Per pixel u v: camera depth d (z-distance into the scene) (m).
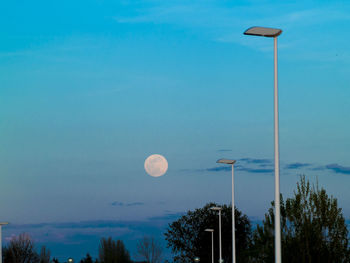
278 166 23.86
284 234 42.56
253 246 56.56
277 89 24.12
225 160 45.41
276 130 24.03
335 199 41.56
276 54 24.17
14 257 91.75
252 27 23.67
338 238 40.72
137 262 115.12
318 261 40.44
